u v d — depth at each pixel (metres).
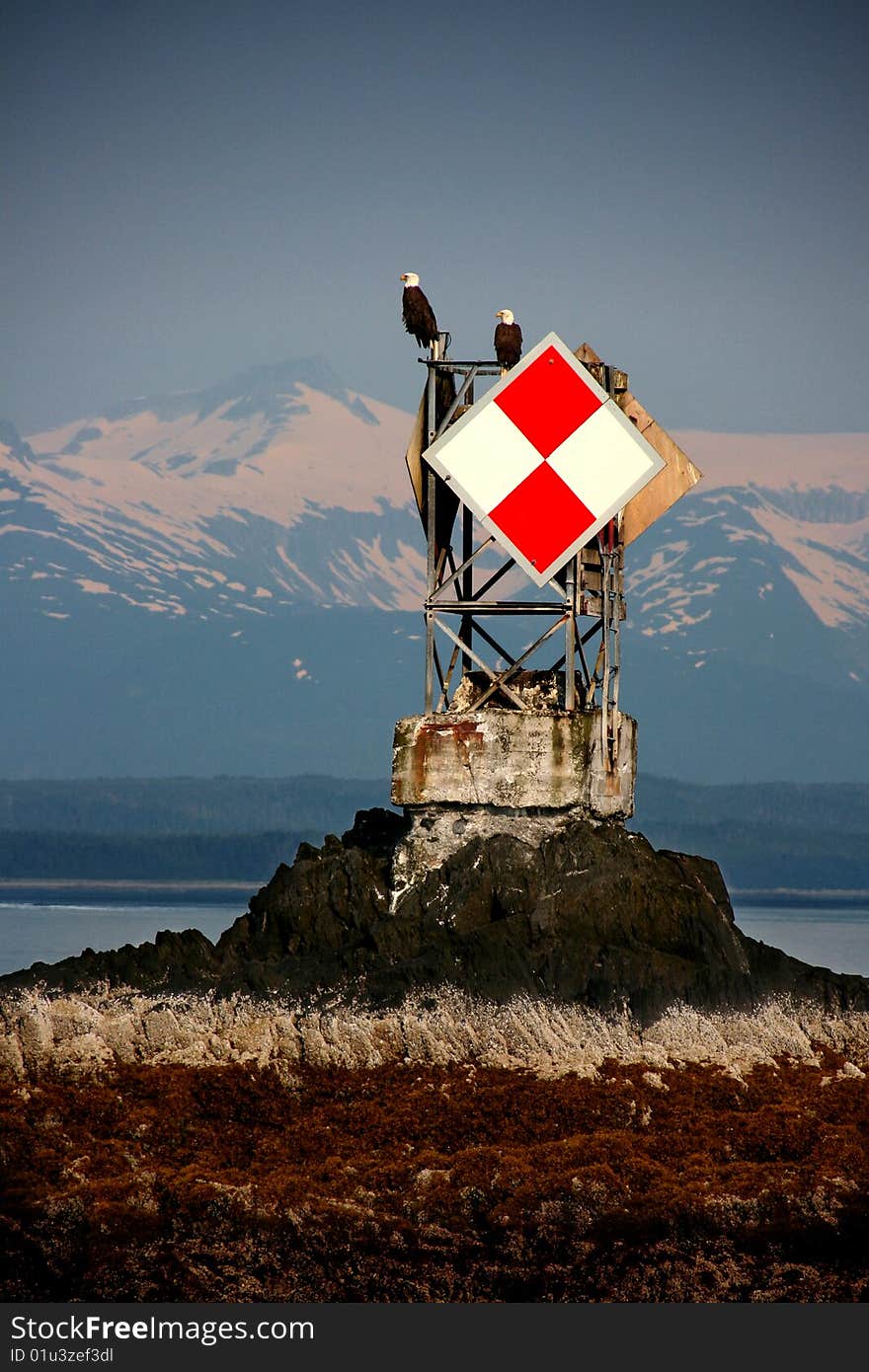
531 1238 66.12
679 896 84.19
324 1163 69.38
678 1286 66.12
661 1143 70.81
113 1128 71.94
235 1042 79.00
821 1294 65.94
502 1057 78.06
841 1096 75.44
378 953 83.50
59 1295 65.62
